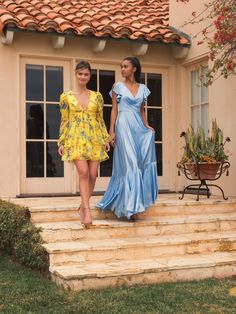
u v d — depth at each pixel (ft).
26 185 28.14
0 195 27.20
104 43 28.04
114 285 17.46
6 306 15.61
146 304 15.72
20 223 21.22
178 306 15.60
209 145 24.77
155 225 21.50
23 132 28.02
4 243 22.39
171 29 31.30
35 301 15.99
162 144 30.96
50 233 20.03
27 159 28.27
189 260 19.27
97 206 22.13
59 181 28.84
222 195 26.05
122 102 21.48
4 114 27.35
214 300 16.19
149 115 30.81
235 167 26.30
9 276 18.81
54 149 28.86
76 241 20.18
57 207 21.93
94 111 20.65
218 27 21.76
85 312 15.05
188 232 22.09
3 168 27.25
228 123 26.84
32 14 28.09
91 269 17.76
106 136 21.06
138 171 20.93
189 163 24.82
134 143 21.16
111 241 20.12
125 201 20.83
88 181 20.49
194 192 29.25
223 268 19.12
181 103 30.63
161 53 30.63
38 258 19.07
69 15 29.53
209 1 27.48
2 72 27.35
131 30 28.37
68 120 20.65
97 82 29.71
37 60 28.48
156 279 18.10
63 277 16.98
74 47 28.84
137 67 21.62
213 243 20.84
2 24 26.30
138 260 19.39
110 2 35.22
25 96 28.19
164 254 20.03
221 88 27.32
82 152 20.13
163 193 30.25
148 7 35.04
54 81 28.91
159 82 31.07
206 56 28.14
